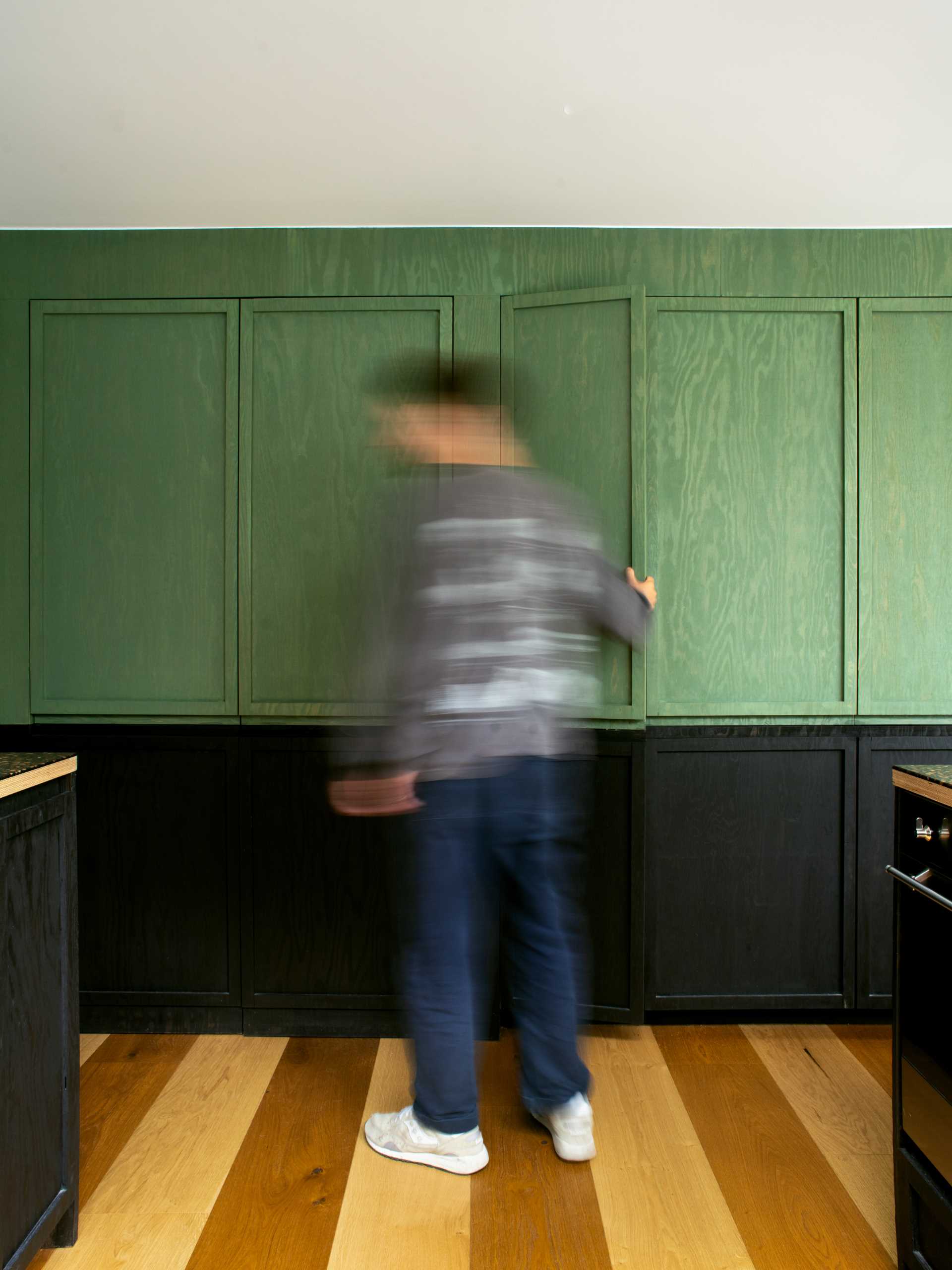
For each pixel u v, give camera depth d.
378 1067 2.32
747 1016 2.63
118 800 2.58
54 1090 1.56
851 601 2.59
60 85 1.87
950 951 1.35
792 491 2.59
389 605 1.81
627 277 2.57
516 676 1.71
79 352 2.59
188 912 2.57
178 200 2.40
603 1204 1.72
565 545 1.77
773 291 2.57
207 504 2.58
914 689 2.60
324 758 2.55
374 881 2.54
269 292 2.57
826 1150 1.91
